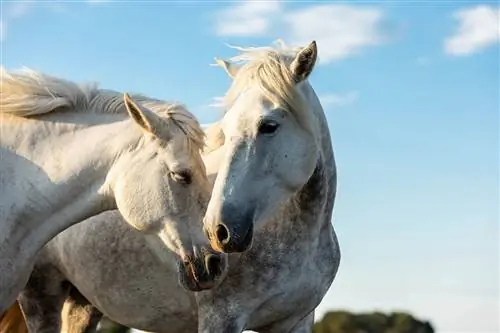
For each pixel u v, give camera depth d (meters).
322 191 6.06
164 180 5.61
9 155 5.67
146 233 5.74
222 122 5.64
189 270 5.65
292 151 5.57
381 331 24.17
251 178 5.43
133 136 5.71
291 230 6.09
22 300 7.20
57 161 5.68
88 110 5.86
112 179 5.66
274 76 5.55
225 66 6.02
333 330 24.20
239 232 5.32
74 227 6.69
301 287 6.18
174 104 5.79
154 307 6.54
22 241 5.65
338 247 6.54
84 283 6.77
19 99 5.72
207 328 6.15
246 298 6.12
